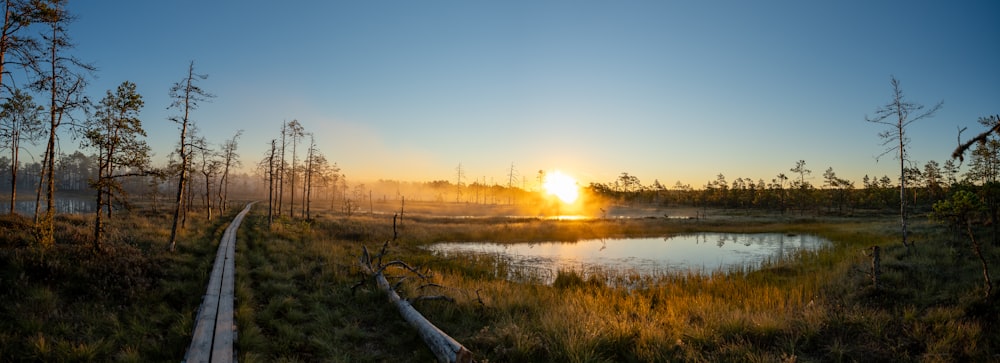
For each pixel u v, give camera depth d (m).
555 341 8.39
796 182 78.69
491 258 24.11
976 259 15.02
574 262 24.17
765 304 11.69
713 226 44.75
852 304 11.32
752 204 90.75
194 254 17.77
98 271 11.11
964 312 9.71
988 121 8.65
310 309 10.70
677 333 9.05
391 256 22.62
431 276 15.39
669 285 16.09
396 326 9.57
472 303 11.04
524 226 40.31
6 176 115.62
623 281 18.23
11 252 11.09
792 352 8.05
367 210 75.69
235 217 40.00
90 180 13.47
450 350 7.23
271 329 9.09
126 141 15.11
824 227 43.59
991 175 31.41
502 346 7.99
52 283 10.07
